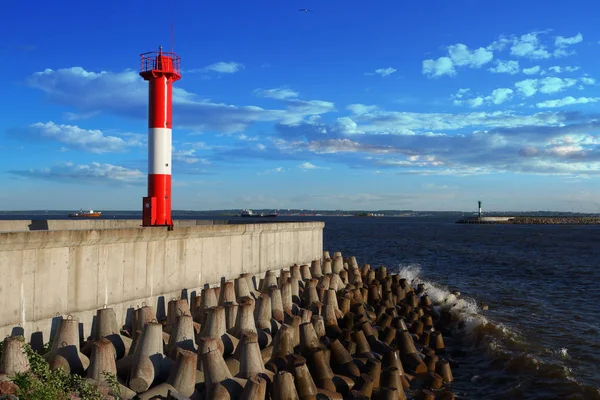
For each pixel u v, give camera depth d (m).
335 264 24.19
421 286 24.11
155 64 15.66
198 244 14.66
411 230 110.31
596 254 49.97
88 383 7.79
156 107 15.59
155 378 8.62
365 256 46.25
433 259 44.00
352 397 9.36
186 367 8.31
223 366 8.48
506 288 27.17
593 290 26.69
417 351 13.54
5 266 9.06
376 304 19.42
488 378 12.76
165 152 15.64
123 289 11.85
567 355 14.20
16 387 7.27
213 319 10.59
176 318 10.09
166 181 15.67
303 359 9.66
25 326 9.45
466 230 113.44
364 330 13.59
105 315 10.09
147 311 10.84
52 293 9.99
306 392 9.05
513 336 15.75
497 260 43.16
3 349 7.94
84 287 10.75
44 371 7.91
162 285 13.20
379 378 10.48
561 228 132.62
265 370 9.38
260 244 18.41
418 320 16.19
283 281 16.36
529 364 13.23
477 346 15.53
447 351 15.16
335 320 13.97
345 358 11.06
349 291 17.94
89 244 10.80
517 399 11.30
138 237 12.16
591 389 11.47
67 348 8.70
